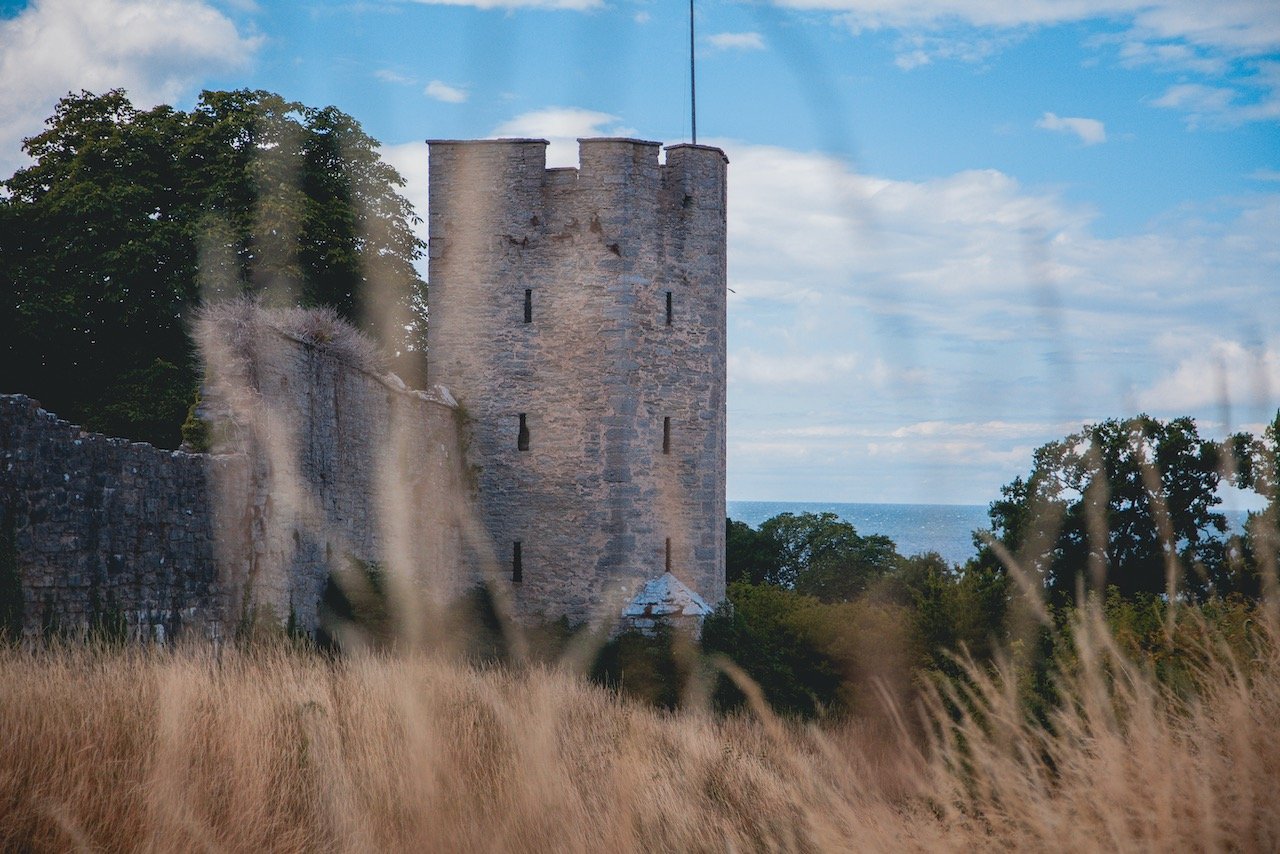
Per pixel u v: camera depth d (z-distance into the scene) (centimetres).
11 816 1509
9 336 6050
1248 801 1030
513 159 6109
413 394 5294
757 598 6500
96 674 2083
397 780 1608
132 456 3088
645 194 6081
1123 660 1232
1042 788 1146
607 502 5900
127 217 6153
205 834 1507
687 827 1467
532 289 6075
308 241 6475
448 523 5769
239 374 3706
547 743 1662
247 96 6688
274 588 3772
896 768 1395
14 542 2648
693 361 6175
